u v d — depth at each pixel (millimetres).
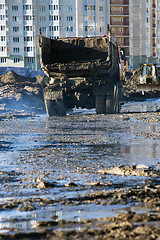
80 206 19859
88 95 110562
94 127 75562
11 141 54375
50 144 50531
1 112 136000
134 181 26719
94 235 14844
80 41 109938
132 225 15672
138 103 185500
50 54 109812
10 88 170875
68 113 121250
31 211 19000
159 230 15234
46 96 111312
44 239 14500
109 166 33594
